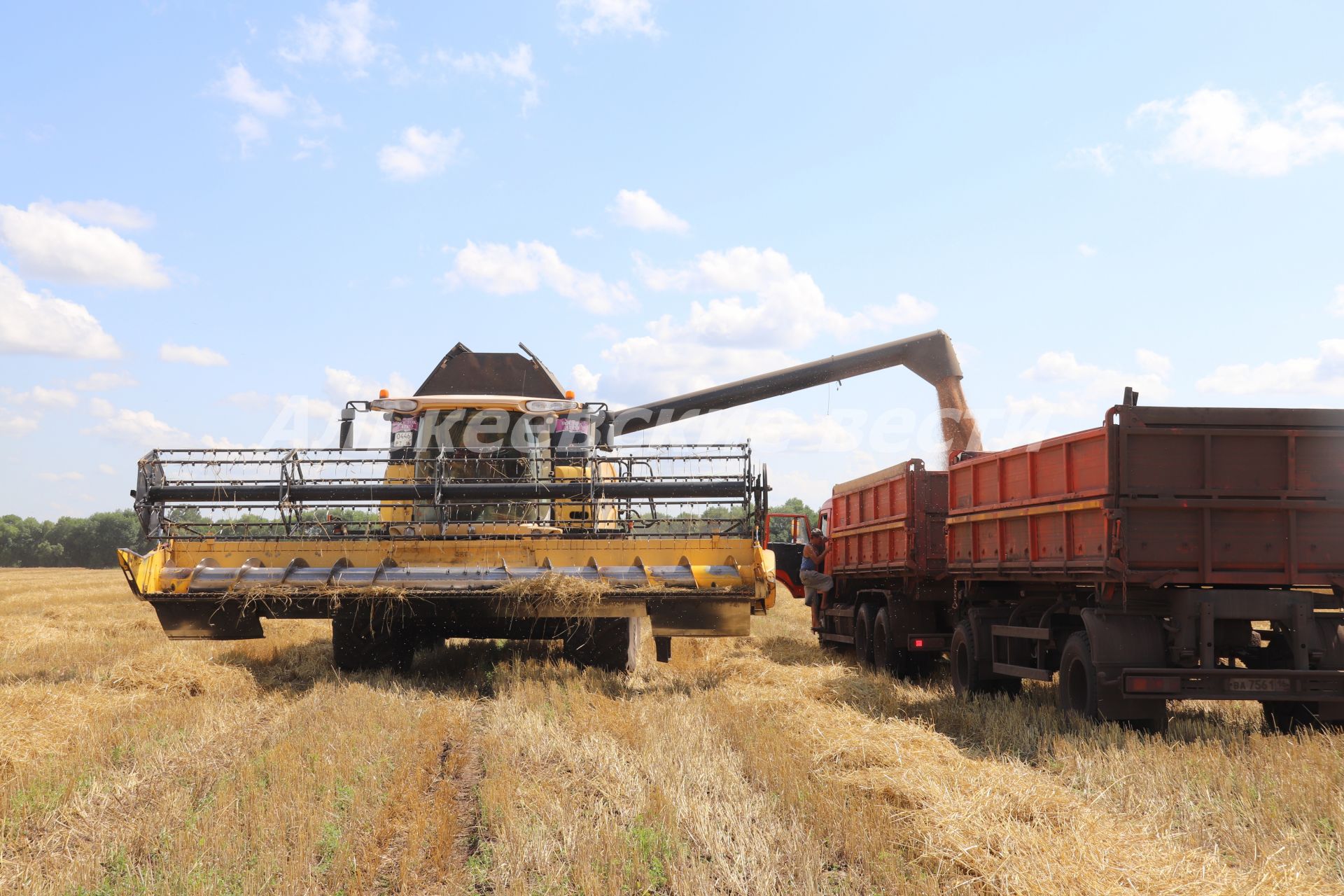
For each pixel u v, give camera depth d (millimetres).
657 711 9266
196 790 6441
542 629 12445
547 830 5453
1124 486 8609
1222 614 8648
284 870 4734
